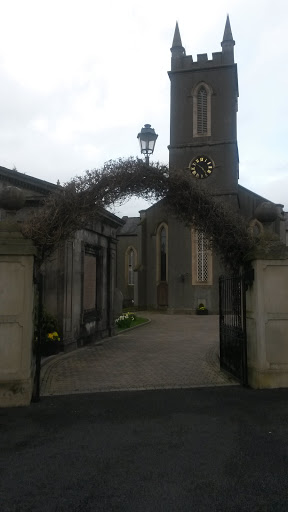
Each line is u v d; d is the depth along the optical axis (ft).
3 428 17.85
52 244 23.57
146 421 18.57
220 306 31.30
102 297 49.49
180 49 100.37
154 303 107.86
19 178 37.42
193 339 49.24
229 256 26.61
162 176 25.52
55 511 11.19
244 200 103.65
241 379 25.77
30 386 21.80
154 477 13.08
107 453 14.99
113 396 23.12
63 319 37.91
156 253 108.37
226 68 97.71
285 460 14.26
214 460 14.30
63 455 14.87
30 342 22.07
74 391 24.32
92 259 46.44
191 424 18.08
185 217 26.73
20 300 22.04
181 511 11.14
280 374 24.12
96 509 11.27
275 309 24.27
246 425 17.87
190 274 95.96
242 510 11.18
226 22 99.55
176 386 25.30
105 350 40.19
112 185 24.34
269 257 24.31
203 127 98.07
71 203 23.65
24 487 12.53
